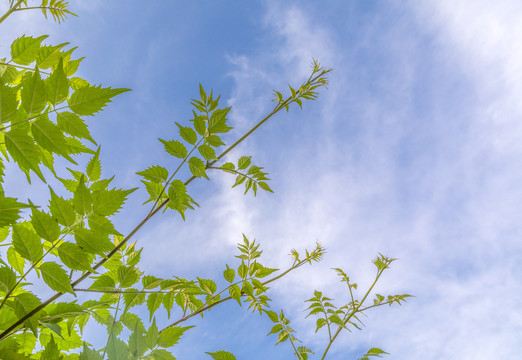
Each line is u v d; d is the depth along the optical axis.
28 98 0.58
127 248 0.81
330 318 1.04
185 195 0.80
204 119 0.87
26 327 0.64
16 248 0.58
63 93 0.61
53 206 0.60
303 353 0.99
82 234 0.62
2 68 0.75
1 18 0.76
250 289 0.89
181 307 0.85
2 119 0.55
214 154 0.84
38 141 0.58
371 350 0.94
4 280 0.57
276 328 1.01
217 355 0.83
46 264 0.60
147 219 0.80
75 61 0.78
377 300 1.09
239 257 0.98
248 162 1.02
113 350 0.59
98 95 0.62
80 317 0.75
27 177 0.58
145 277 0.78
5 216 0.49
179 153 0.83
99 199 0.62
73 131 0.62
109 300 0.78
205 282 0.88
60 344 0.74
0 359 0.52
